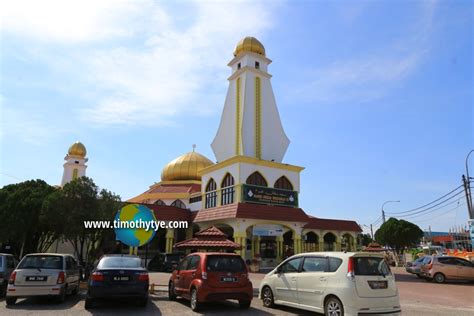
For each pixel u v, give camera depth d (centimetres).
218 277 1105
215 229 1845
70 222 1903
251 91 3381
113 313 1059
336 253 1019
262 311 1125
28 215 2509
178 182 4166
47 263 1243
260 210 2884
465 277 2128
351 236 4303
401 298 1472
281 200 3105
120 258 1207
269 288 1209
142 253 3275
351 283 919
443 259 2212
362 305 900
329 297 970
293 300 1095
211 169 3316
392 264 4162
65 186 1998
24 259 1237
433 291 1736
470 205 2631
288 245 3394
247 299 1129
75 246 1983
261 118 3347
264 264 2978
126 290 1104
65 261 1284
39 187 2820
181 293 1224
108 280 1101
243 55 3491
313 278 1033
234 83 3531
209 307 1184
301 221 3100
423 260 2431
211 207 3256
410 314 1101
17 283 1163
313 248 3941
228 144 3388
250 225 2839
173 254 2638
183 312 1087
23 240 2630
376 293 924
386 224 5344
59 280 1197
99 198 2027
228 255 1162
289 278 1126
